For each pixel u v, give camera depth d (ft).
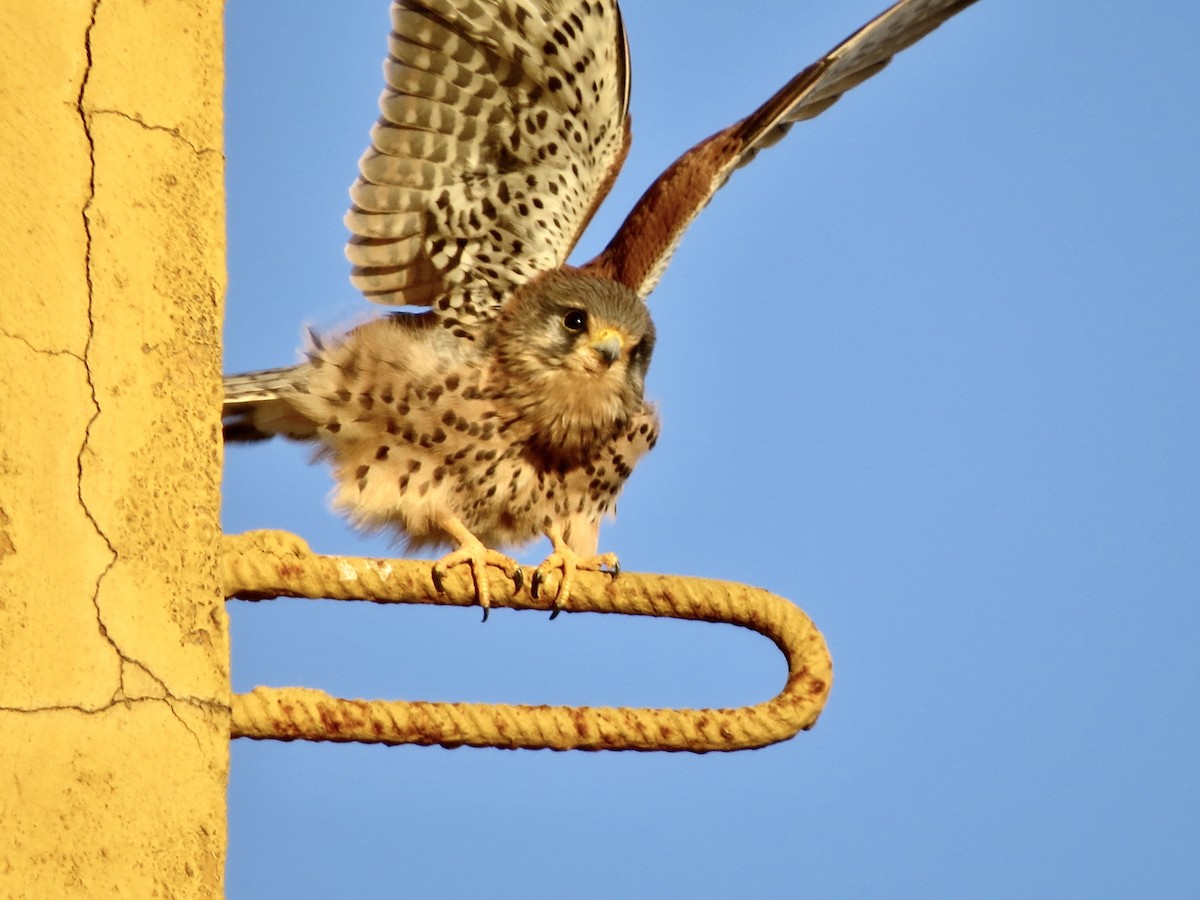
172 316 21.62
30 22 21.44
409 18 34.04
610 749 23.20
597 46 34.96
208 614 20.88
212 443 21.52
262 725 21.36
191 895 19.69
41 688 19.38
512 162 36.24
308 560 22.67
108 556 20.27
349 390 35.58
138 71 22.16
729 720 23.67
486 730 22.53
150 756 19.88
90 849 19.16
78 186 21.27
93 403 20.68
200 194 22.29
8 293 20.40
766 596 25.16
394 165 35.37
